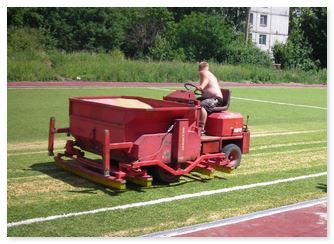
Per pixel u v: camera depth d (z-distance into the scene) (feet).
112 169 25.81
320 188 27.04
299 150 38.19
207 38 156.46
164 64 116.88
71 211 21.62
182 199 24.02
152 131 25.48
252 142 40.83
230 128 29.81
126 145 24.48
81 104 27.45
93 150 27.50
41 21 146.82
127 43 169.89
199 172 28.71
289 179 28.86
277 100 78.79
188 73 114.93
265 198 24.79
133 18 170.50
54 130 28.63
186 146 26.17
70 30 152.46
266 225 20.94
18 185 25.26
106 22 160.35
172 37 162.30
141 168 26.25
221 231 20.02
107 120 25.70
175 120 25.75
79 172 27.14
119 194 24.38
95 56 115.85
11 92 70.64
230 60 154.92
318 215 22.43
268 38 216.13
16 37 124.57
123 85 95.76
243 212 22.47
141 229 19.84
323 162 34.01
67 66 103.14
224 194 25.20
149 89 88.89
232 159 30.89
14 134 39.42
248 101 74.64
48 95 68.74
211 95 29.86
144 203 23.08
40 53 111.04
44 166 29.35
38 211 21.48
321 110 67.05
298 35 166.40
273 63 160.25
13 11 140.15
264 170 31.07
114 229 19.74
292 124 52.49
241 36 173.68
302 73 142.41
